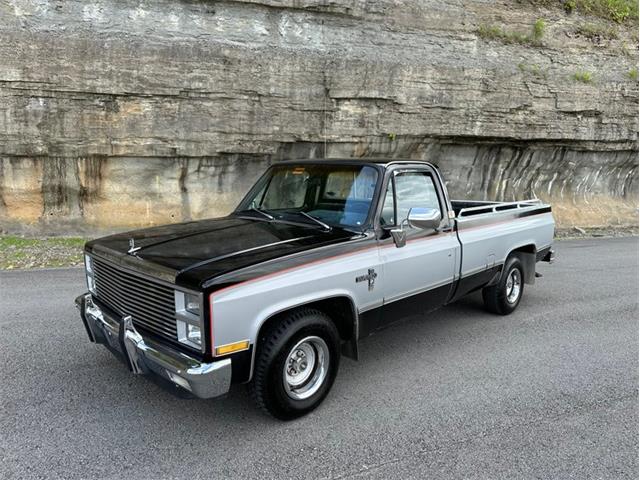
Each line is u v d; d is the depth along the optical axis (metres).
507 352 4.87
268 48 11.68
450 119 13.36
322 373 3.62
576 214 16.28
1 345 4.75
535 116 14.50
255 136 11.49
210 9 11.40
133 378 4.08
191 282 2.92
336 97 11.98
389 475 2.88
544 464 3.03
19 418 3.43
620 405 3.80
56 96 9.99
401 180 4.37
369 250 3.89
